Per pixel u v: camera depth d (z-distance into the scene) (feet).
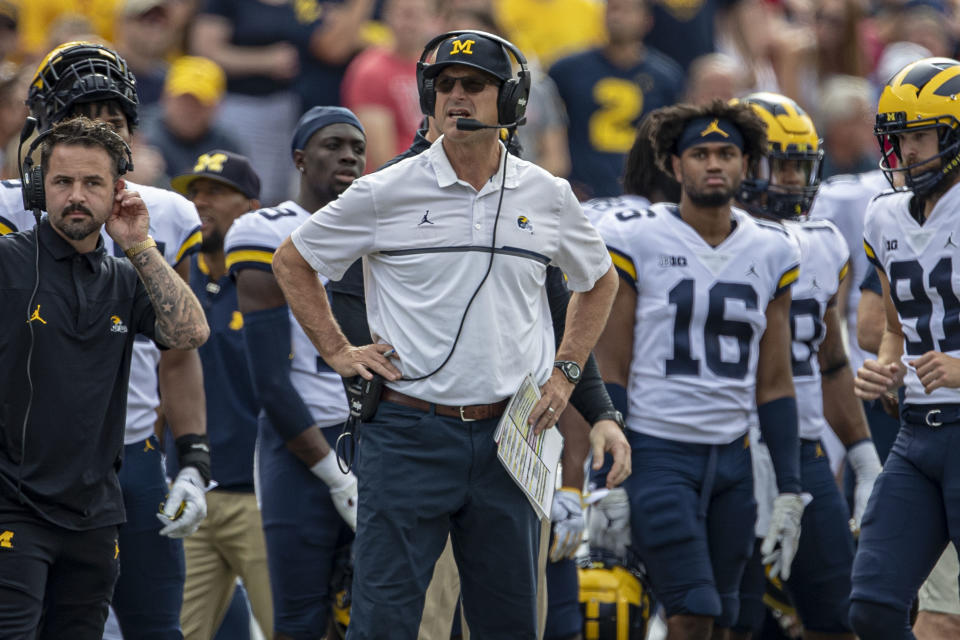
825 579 72.08
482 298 52.70
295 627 66.49
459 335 52.49
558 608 66.54
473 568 54.34
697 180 68.23
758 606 72.74
